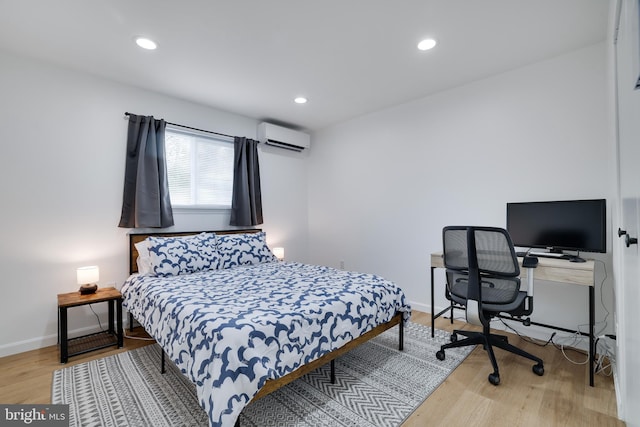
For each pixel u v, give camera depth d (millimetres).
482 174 2854
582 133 2340
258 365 1353
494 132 2781
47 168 2498
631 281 1208
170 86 2963
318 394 1796
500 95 2742
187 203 3361
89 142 2697
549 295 2500
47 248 2496
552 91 2475
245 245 3238
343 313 1866
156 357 2283
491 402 1713
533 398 1744
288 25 2025
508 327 2705
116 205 2846
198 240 2953
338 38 2182
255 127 3990
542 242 2354
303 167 4559
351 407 1677
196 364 1409
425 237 3281
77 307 2643
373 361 2197
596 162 2283
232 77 2781
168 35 2127
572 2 1807
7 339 2322
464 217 2973
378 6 1845
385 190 3645
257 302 1798
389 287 2322
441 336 2643
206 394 1300
